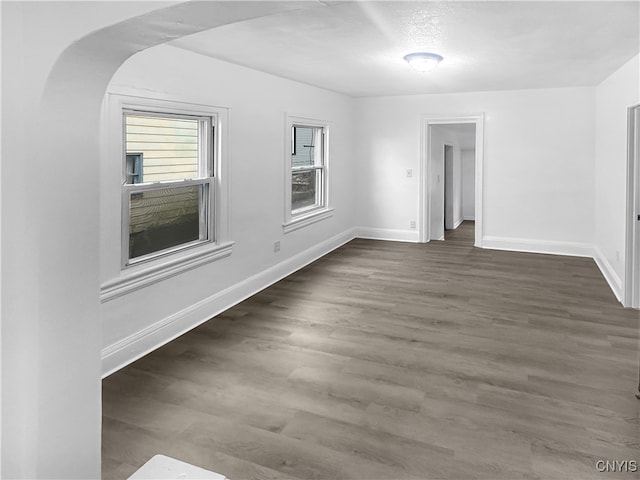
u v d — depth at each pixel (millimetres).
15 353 1642
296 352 3285
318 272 5465
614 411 2488
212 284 4039
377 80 5320
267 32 3182
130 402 2619
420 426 2369
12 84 1577
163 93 3350
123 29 1496
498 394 2684
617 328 3678
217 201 4051
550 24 3041
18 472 1683
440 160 7840
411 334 3602
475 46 3627
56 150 1624
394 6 2674
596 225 5988
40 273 1609
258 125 4594
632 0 2580
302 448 2195
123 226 3170
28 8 1539
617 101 4660
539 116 6207
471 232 8734
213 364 3102
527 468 2039
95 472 1866
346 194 7117
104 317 2982
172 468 2018
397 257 6211
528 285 4898
